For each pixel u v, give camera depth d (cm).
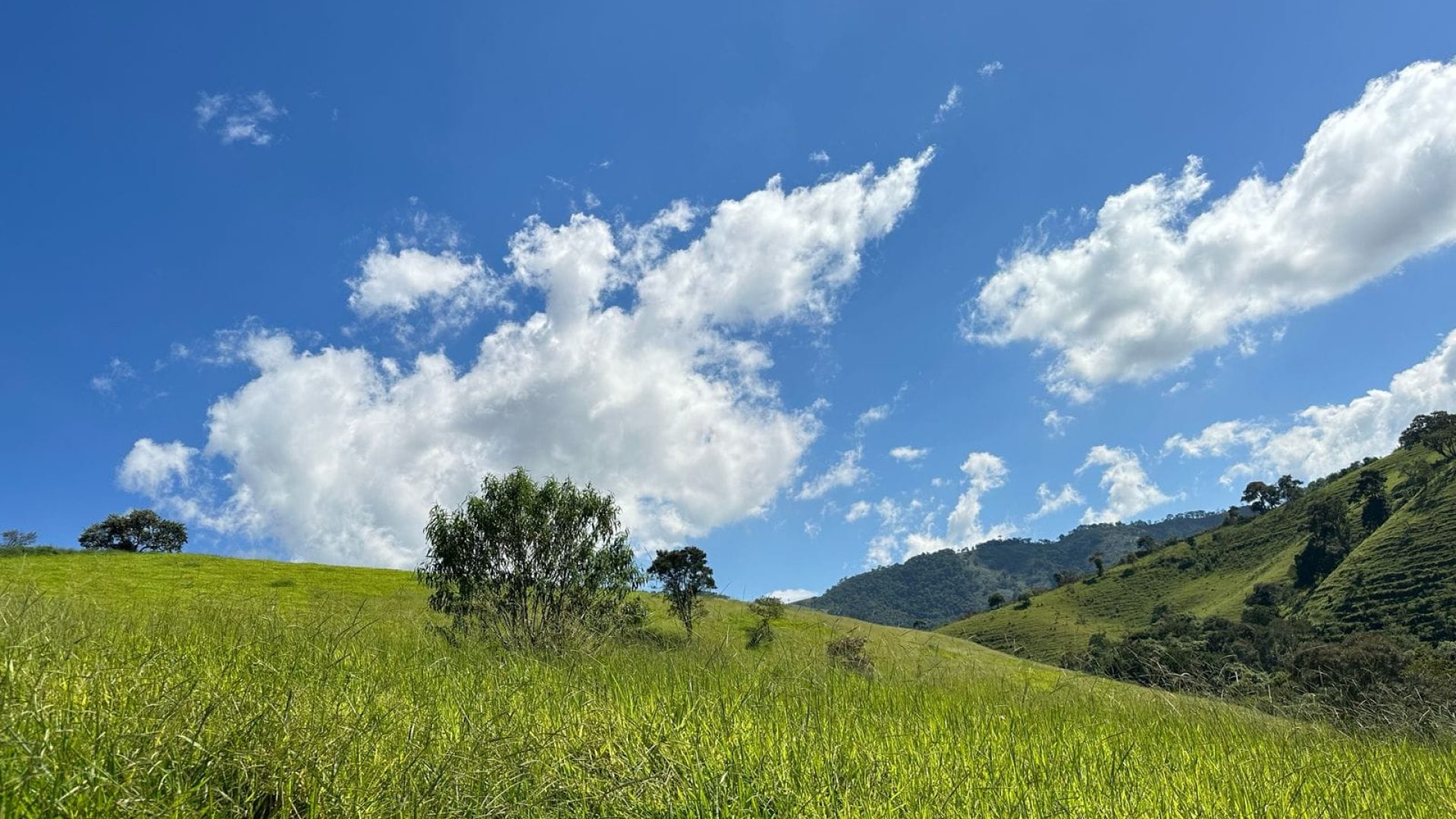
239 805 264
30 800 227
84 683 328
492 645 809
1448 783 464
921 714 565
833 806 318
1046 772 401
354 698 396
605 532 1314
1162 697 714
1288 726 624
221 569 2633
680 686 553
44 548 2169
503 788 313
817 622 1007
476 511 1241
